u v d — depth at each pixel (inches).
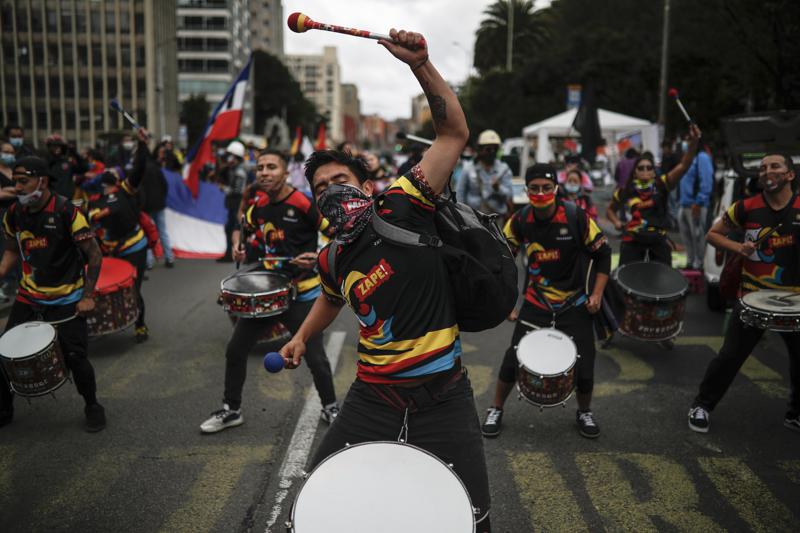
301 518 78.5
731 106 917.8
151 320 309.4
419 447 91.0
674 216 595.5
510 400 207.6
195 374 232.4
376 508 79.5
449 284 97.2
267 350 258.1
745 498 147.1
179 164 557.6
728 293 191.3
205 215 530.6
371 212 95.7
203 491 150.1
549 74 1318.9
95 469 161.3
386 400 97.0
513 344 180.5
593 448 172.2
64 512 141.9
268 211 189.2
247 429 184.1
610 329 188.1
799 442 175.8
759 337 174.6
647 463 163.8
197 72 4057.6
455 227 97.5
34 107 3038.9
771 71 624.1
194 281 408.8
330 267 101.7
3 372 184.7
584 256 175.6
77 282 180.5
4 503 145.8
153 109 3048.7
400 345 95.3
